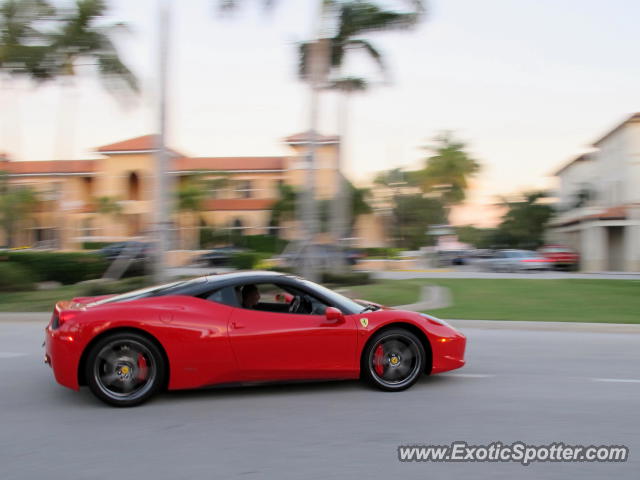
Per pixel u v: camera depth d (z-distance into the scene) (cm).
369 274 1866
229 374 533
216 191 4166
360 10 1973
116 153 4303
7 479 367
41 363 723
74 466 388
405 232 4600
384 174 4494
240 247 3988
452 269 3578
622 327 1019
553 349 834
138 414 501
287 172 4306
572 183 4931
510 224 5869
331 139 4069
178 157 4447
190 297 545
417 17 1978
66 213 3844
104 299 565
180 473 376
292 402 539
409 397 559
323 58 1862
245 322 538
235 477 371
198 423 478
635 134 3584
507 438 449
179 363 521
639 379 647
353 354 561
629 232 3512
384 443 435
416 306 1297
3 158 3325
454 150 4997
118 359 518
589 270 3662
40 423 478
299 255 1731
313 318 557
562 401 553
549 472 385
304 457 405
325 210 3497
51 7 2319
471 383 620
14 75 2381
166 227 1535
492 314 1169
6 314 1177
